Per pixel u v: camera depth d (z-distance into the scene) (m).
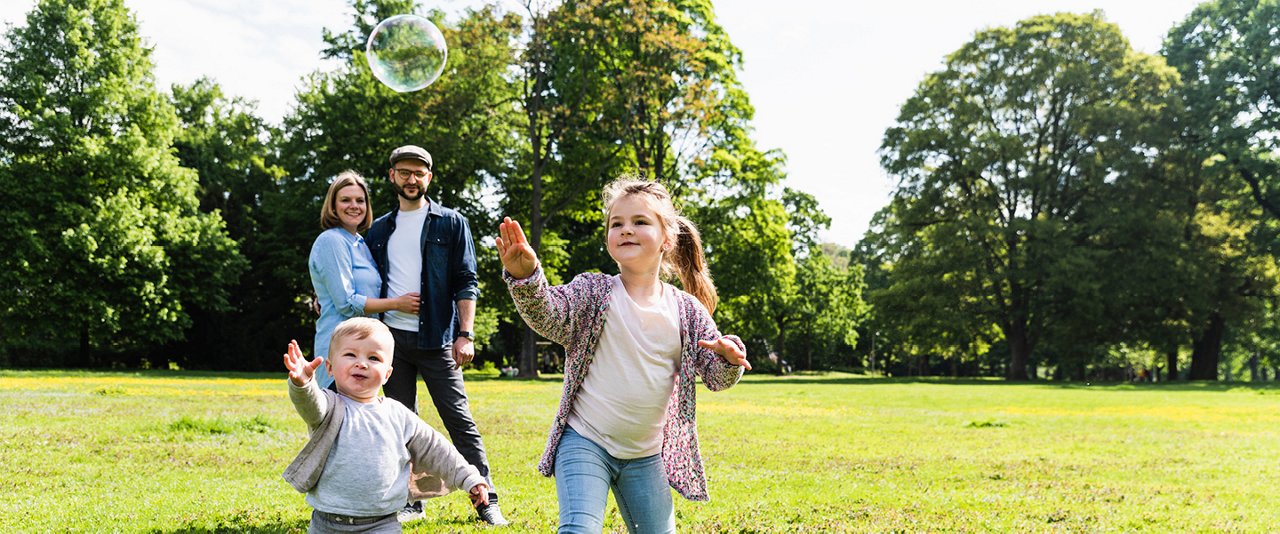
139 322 34.78
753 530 5.17
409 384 5.50
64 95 33.97
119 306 34.47
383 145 35.06
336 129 35.91
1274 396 24.86
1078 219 44.47
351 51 38.19
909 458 8.97
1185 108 43.31
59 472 6.54
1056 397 23.23
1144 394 25.59
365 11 38.16
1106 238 43.62
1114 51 43.69
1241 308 44.59
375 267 5.52
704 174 36.47
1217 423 15.06
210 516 5.14
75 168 33.69
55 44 34.19
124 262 33.38
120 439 8.62
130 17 35.94
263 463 7.34
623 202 3.48
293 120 39.03
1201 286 42.19
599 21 31.50
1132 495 6.84
